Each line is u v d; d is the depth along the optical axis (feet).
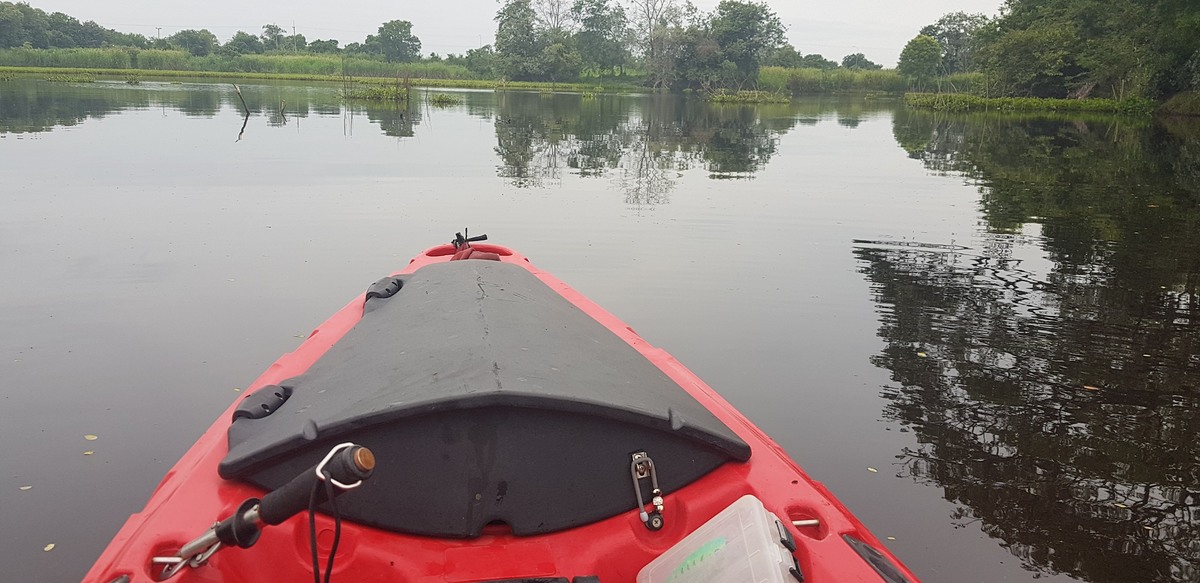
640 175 41.09
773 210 31.68
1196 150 62.59
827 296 20.52
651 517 7.48
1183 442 13.23
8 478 11.38
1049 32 139.44
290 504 5.47
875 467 12.37
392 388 7.38
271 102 92.22
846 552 6.89
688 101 157.07
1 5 216.54
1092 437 13.35
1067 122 98.27
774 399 14.65
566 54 226.38
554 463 7.21
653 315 18.92
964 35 253.44
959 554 10.30
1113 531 10.82
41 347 15.81
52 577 9.41
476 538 7.20
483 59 239.50
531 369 7.54
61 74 152.76
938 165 49.44
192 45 271.90
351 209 29.25
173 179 34.17
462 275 11.07
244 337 16.66
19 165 36.50
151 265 21.31
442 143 53.93
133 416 13.25
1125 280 22.48
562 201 32.40
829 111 125.29
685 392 9.25
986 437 13.35
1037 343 17.43
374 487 7.08
